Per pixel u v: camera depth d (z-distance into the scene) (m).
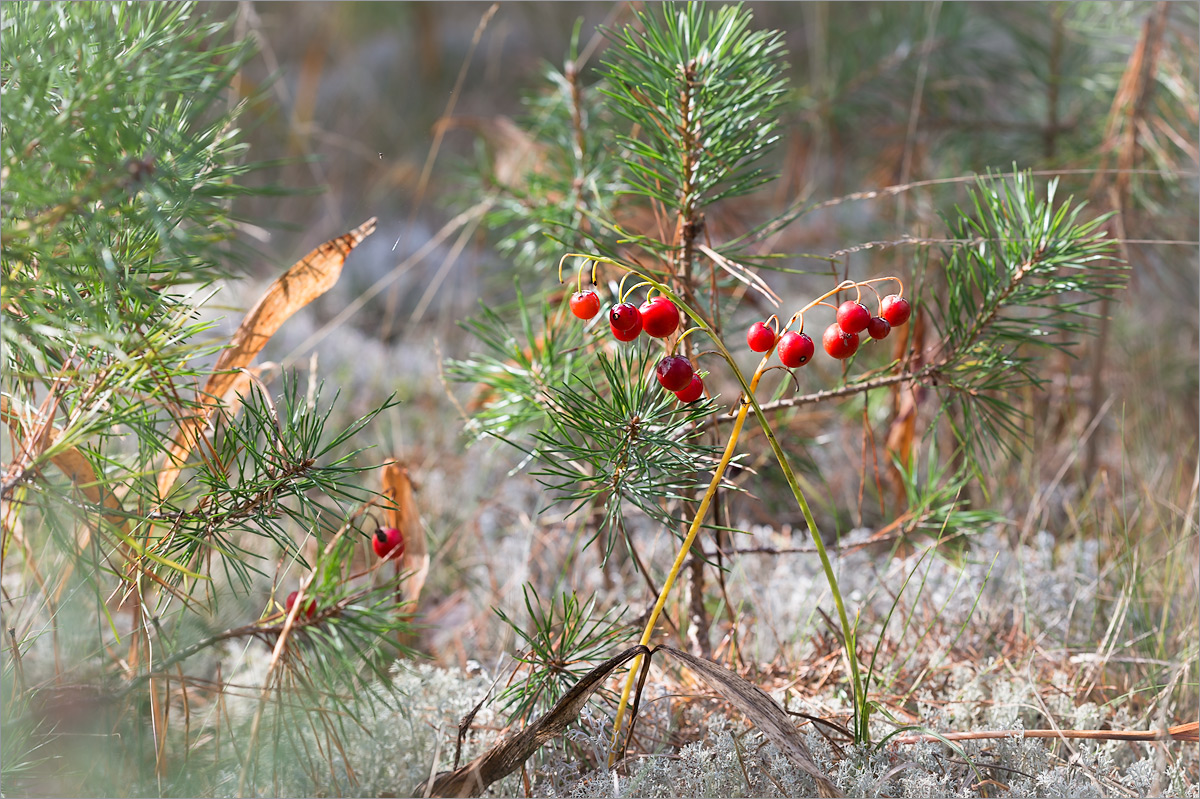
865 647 0.82
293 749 0.73
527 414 0.80
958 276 0.79
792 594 0.86
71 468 0.73
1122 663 0.81
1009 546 0.89
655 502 0.73
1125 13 1.06
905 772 0.74
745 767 0.74
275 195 0.71
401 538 0.75
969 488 0.94
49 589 0.76
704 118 0.76
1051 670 0.81
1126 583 0.83
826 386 1.05
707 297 0.82
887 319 0.71
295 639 0.72
